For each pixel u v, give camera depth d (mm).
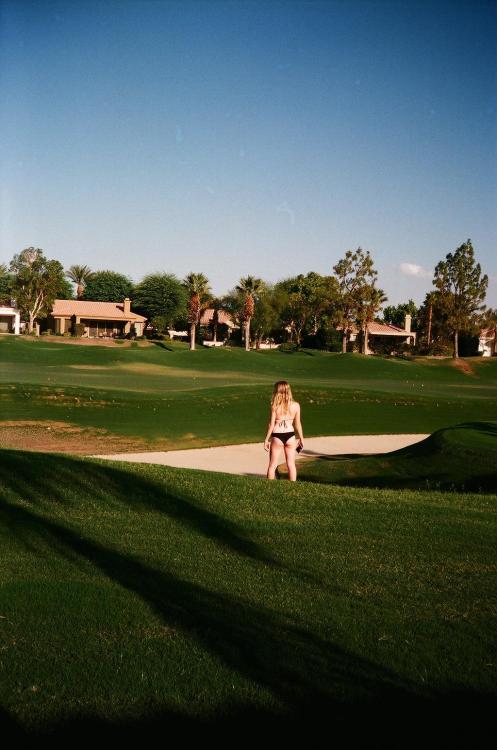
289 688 3961
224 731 3543
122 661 4227
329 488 9141
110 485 8461
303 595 5387
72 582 5477
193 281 95438
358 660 4316
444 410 28078
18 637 4504
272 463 12102
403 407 27891
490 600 5355
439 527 7309
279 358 53344
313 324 99625
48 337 73500
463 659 4352
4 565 5816
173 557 6191
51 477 8617
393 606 5199
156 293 106250
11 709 3684
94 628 4676
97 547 6383
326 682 4035
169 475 9125
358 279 78062
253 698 3848
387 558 6324
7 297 113375
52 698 3801
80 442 19906
